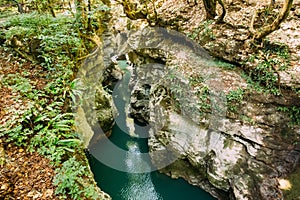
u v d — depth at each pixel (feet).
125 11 31.78
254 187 20.07
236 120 22.50
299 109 20.66
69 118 18.35
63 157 15.19
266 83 22.21
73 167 13.92
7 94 17.53
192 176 25.46
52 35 20.85
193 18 29.66
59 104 18.04
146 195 25.39
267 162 20.58
